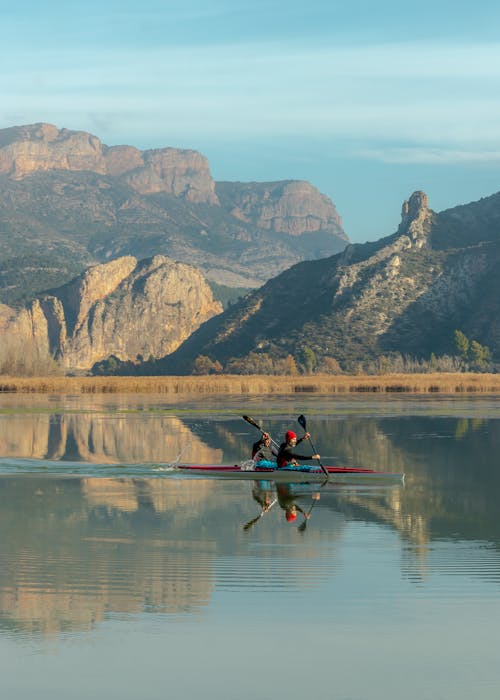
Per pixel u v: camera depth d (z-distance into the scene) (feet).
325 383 479.41
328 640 49.90
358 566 67.51
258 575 64.34
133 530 83.46
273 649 48.44
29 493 107.86
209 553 72.13
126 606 56.24
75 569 65.77
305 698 42.22
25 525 85.66
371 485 116.06
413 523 87.71
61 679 44.27
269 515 92.58
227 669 45.50
